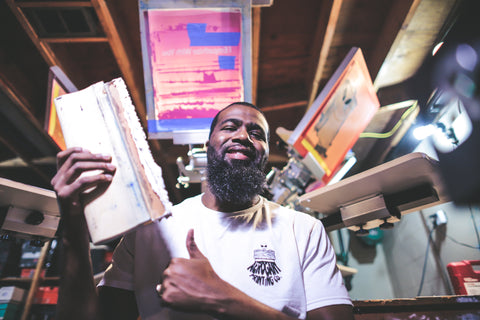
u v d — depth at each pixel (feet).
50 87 6.12
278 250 2.79
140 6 6.84
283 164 15.87
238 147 3.44
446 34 8.89
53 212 4.82
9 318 12.64
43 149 13.61
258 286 2.55
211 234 2.88
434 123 10.47
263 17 10.27
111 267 2.92
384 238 16.58
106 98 2.48
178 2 6.87
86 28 9.25
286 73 12.24
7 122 12.06
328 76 11.61
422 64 10.36
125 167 2.26
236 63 6.94
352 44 10.50
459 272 6.44
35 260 14.61
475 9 7.70
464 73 8.43
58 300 2.36
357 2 9.17
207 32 6.95
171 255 2.74
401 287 14.92
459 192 7.98
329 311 2.51
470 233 9.97
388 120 12.98
